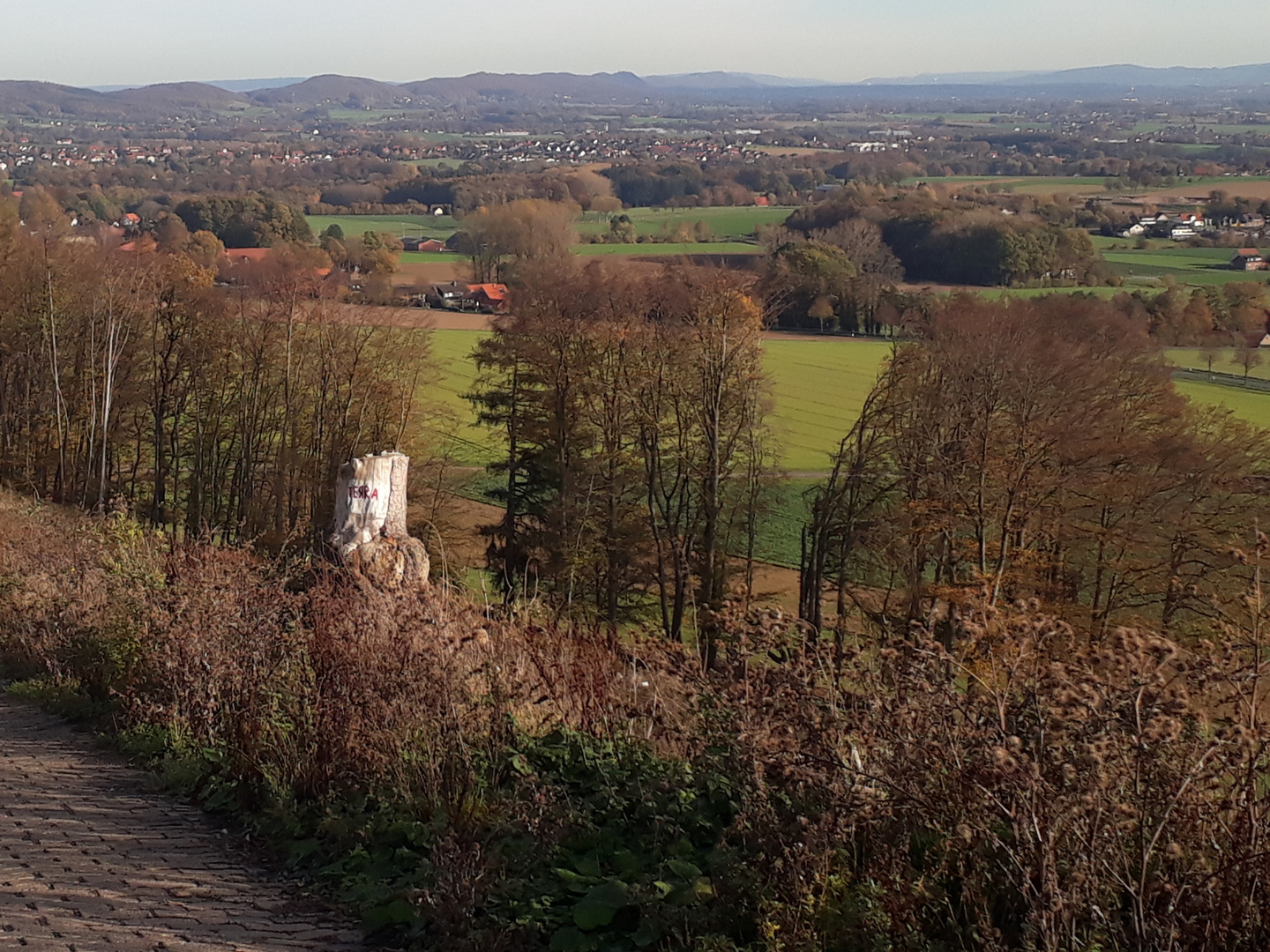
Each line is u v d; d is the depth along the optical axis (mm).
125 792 7824
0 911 5277
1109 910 4395
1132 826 4438
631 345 33219
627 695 7445
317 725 7289
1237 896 4227
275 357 38812
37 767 8398
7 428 43438
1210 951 4203
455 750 6746
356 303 40844
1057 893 4180
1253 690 4387
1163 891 4301
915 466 28766
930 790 4863
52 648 11578
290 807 6883
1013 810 4461
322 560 10844
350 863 6129
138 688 9797
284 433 38312
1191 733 4527
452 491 37000
